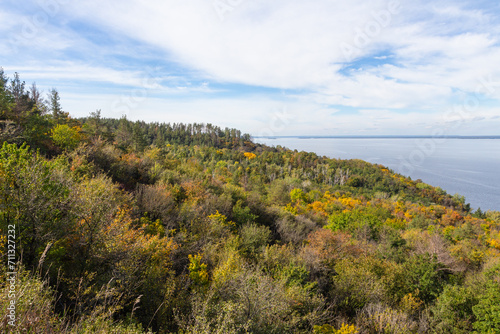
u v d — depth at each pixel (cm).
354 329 668
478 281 1223
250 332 502
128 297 535
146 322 540
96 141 1600
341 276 993
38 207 506
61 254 539
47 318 316
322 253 1249
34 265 493
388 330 697
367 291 893
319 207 3666
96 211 594
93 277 545
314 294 838
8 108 1327
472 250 2012
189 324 506
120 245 596
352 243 1571
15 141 1076
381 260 1316
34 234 509
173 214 1158
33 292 337
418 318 897
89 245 565
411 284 1107
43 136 1389
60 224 548
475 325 800
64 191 586
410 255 1664
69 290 493
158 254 689
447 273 1485
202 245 1002
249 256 1097
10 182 504
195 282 715
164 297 574
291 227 1727
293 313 673
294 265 977
